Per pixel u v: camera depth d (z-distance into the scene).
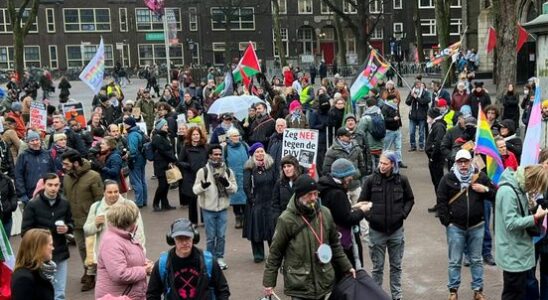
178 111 19.30
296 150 9.71
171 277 5.05
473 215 7.35
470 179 7.36
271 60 59.84
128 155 12.73
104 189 8.63
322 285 5.85
